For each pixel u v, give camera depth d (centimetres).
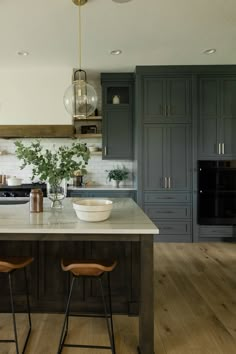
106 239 174
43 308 232
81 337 201
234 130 440
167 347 190
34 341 197
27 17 284
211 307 244
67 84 448
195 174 441
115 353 183
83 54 385
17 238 175
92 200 218
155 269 329
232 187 438
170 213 444
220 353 185
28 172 500
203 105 439
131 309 229
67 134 446
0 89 448
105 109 475
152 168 443
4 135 445
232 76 438
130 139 477
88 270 176
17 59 401
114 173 486
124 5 264
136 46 360
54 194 246
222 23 301
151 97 439
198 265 343
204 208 438
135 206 259
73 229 170
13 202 413
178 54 389
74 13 277
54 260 230
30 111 448
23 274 232
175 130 441
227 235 441
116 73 467
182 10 274
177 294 268
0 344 194
